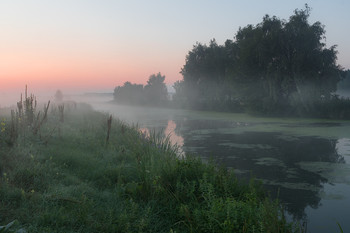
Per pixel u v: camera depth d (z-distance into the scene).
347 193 7.94
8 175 5.71
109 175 7.19
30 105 11.48
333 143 15.71
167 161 7.27
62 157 7.65
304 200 7.45
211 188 5.82
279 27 36.12
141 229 4.56
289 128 22.73
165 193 5.94
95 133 12.61
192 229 4.81
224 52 50.03
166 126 24.47
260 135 18.84
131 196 5.98
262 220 4.57
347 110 31.66
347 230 5.73
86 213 4.68
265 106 35.91
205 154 12.84
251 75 37.97
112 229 4.50
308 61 34.06
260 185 7.26
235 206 5.06
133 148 9.88
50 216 4.42
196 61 54.41
